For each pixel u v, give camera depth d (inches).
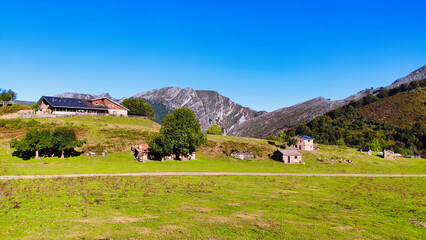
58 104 4576.8
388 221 1270.9
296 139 5019.7
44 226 878.4
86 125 3954.2
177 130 3228.3
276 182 2368.4
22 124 3553.2
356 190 2218.3
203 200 1446.9
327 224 1132.5
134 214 1080.2
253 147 4542.3
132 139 3774.6
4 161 2517.2
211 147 4247.0
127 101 6432.1
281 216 1210.0
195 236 871.7
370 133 7760.8
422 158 5915.4
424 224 1248.8
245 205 1391.5
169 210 1179.3
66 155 2992.1
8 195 1296.8
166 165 2938.0
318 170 3612.2
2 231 813.9
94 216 1018.1
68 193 1405.0
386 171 3976.4
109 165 2701.8
